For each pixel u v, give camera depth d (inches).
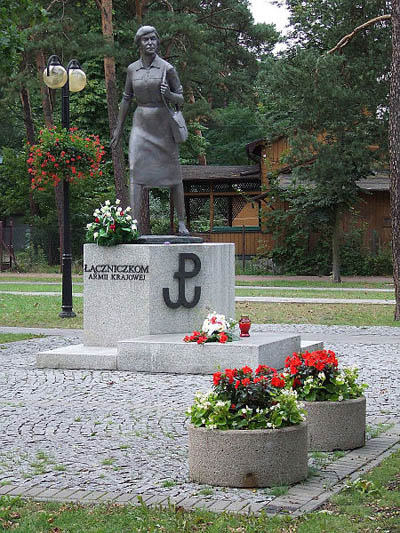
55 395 413.4
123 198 1380.4
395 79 759.1
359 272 1514.5
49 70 761.6
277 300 958.4
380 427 335.9
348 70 1215.6
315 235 1544.0
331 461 284.8
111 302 526.0
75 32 1280.8
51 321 776.3
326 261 1525.6
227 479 255.6
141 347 480.1
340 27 1248.2
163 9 1544.0
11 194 1780.3
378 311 841.5
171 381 447.2
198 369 466.9
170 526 220.1
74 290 1141.1
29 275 1542.8
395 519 225.1
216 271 542.9
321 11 1283.2
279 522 223.0
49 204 1736.0
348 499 241.9
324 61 1163.3
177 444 313.1
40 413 370.9
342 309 861.8
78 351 507.5
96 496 248.2
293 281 1349.7
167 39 1375.5
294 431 257.8
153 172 570.9
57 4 1347.2
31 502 243.4
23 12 766.5
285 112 1321.4
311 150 1296.8
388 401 389.4
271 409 259.3
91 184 1663.4
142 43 562.9
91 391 422.9
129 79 573.9
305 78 1192.2
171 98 563.8
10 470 280.2
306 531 215.3
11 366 511.2
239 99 1878.7
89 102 1736.0
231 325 491.2
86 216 1701.5
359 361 510.9
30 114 1796.3
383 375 459.8
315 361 302.5
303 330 685.3
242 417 259.1
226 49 1777.8
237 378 262.5
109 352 501.4
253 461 254.2
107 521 225.3
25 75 1344.7
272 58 1365.7
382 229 1551.4
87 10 1432.1
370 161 1258.0
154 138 568.7
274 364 470.3
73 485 261.3
